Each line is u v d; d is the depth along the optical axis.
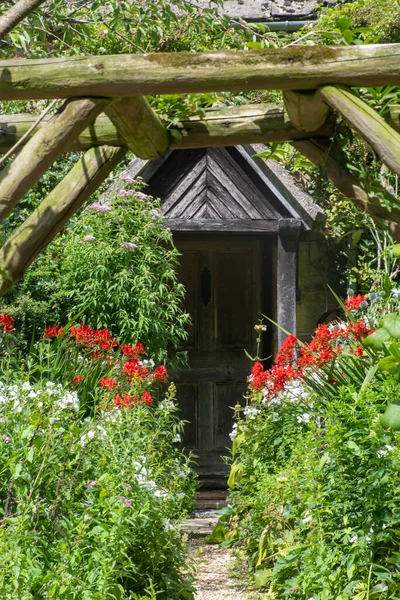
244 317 12.64
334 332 7.72
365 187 5.30
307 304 12.29
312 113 5.00
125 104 5.04
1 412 5.59
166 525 5.79
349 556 5.16
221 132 5.61
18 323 10.42
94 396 8.30
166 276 10.59
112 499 4.80
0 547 4.27
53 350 8.91
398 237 5.28
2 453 4.95
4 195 4.56
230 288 12.62
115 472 5.43
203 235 12.55
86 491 5.00
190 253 12.56
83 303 10.17
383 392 5.66
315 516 5.36
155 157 5.69
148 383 8.46
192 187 11.16
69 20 7.75
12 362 8.66
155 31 8.05
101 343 9.12
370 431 5.16
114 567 4.71
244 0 12.87
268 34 7.86
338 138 5.36
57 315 10.66
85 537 4.69
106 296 10.27
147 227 10.44
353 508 5.31
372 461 5.10
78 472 5.12
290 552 6.04
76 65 4.57
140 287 10.40
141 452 6.21
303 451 6.09
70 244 10.50
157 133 5.47
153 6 7.93
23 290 10.76
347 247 11.77
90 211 10.40
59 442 5.20
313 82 4.62
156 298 10.32
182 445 12.47
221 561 8.42
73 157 12.01
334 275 12.25
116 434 6.29
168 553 5.80
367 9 10.98
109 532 4.63
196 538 9.63
